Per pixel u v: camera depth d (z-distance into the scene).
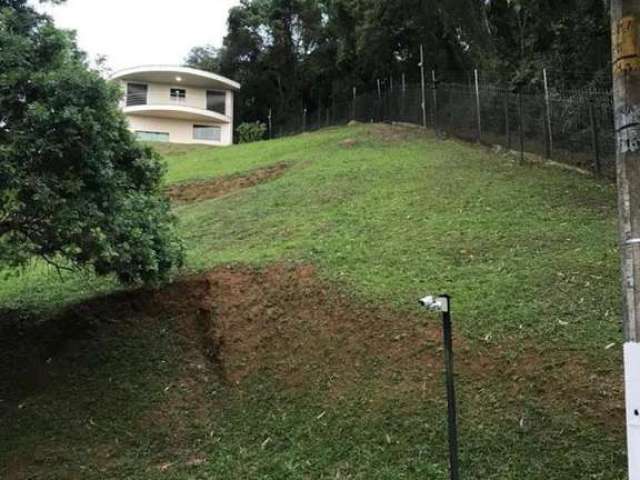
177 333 8.52
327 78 38.06
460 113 18.11
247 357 7.71
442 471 5.45
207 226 12.76
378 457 5.83
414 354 6.82
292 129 35.06
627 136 3.13
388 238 10.02
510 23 21.28
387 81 28.31
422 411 6.12
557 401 5.76
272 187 14.78
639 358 2.98
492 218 10.38
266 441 6.44
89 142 6.80
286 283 8.75
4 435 6.99
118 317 8.94
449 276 8.26
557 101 13.91
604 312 6.82
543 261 8.34
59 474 6.39
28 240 6.90
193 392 7.42
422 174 13.86
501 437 5.61
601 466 5.09
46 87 6.61
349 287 8.26
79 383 7.73
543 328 6.68
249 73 42.66
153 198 8.58
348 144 18.52
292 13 40.28
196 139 38.22
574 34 15.29
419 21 24.31
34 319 9.29
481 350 6.57
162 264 8.25
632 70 3.15
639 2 3.17
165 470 6.34
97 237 6.87
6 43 6.78
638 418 2.96
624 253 3.10
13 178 6.30
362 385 6.71
